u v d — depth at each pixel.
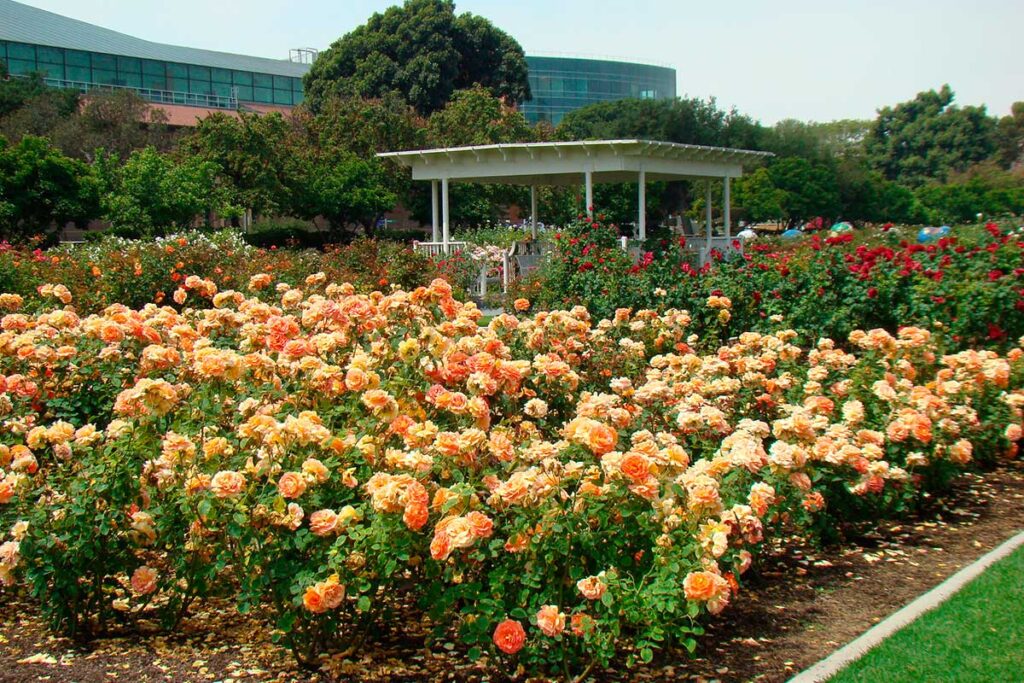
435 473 3.59
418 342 4.60
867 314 9.06
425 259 15.03
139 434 3.61
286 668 3.39
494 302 14.37
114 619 3.80
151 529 3.49
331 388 4.36
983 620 3.70
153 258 11.88
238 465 3.46
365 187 32.84
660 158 19.61
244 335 5.59
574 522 3.24
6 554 3.43
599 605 3.16
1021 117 80.69
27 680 3.29
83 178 27.77
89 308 11.08
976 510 5.46
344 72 50.31
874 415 5.41
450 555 3.17
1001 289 7.96
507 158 20.00
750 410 5.55
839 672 3.30
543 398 5.01
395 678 3.33
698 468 3.78
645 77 105.00
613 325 7.16
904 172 75.12
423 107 48.66
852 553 4.73
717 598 3.06
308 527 3.27
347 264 14.03
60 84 57.75
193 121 57.09
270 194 30.45
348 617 3.54
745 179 45.22
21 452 3.84
